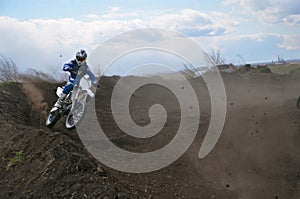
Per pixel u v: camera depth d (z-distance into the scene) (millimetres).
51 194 5887
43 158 6629
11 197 6172
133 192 6305
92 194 5730
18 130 7980
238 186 6551
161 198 6258
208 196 6328
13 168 6852
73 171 6184
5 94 10258
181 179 6797
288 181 6512
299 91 14422
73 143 7250
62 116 9703
